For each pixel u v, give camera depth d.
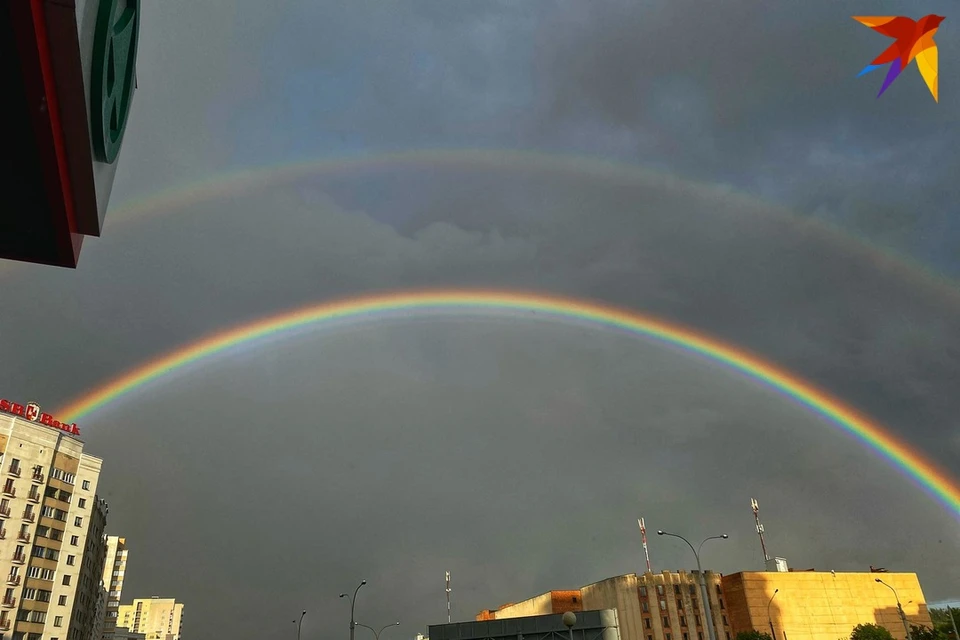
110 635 184.38
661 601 125.56
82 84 13.62
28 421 88.94
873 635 122.44
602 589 131.25
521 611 149.50
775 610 128.12
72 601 93.44
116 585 189.62
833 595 134.12
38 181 15.45
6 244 17.70
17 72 12.62
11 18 11.52
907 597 140.38
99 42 14.78
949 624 109.00
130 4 17.61
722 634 126.75
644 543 136.38
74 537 95.19
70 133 14.72
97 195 17.50
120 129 19.33
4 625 82.25
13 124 13.79
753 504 147.12
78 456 97.31
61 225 16.98
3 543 83.75
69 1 11.78
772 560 139.75
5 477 85.25
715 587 130.62
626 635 122.94
